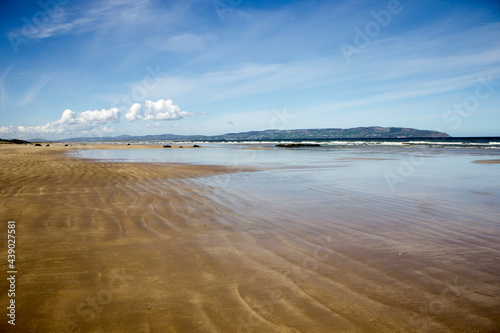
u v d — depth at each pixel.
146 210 5.67
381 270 3.16
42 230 4.39
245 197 7.01
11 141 74.19
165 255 3.53
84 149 36.91
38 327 2.18
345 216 5.36
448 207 6.05
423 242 4.04
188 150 34.09
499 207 6.05
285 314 2.36
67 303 2.50
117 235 4.23
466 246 3.88
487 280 2.95
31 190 7.48
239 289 2.75
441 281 2.92
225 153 27.00
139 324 2.23
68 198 6.63
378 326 2.23
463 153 24.45
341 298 2.60
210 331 2.16
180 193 7.42
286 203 6.39
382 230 4.56
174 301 2.54
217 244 3.91
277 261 3.39
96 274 3.03
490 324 2.26
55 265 3.22
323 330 2.18
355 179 9.98
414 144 47.75
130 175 10.59
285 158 20.06
